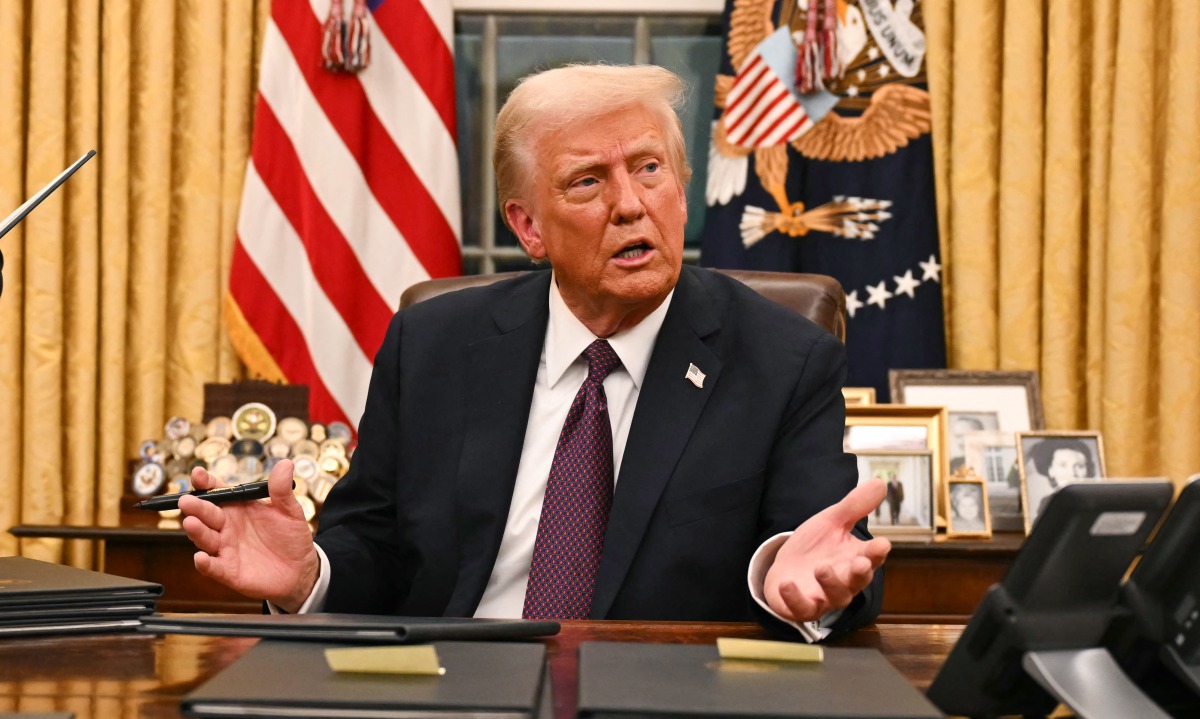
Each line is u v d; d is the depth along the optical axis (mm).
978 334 2818
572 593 1389
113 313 2877
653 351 1496
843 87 2836
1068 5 2787
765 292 1842
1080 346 2848
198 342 2916
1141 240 2756
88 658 934
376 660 827
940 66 2857
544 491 1479
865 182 2828
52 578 1087
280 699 743
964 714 802
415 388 1554
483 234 3184
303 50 2857
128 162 2895
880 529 2434
